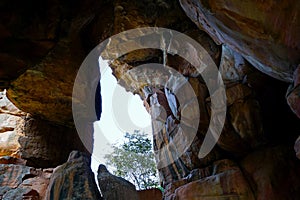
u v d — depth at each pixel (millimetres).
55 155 6551
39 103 6113
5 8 3684
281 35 3174
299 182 6094
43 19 4125
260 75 6402
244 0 3174
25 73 5387
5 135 6219
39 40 4273
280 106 6848
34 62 4523
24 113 6480
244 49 4051
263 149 7020
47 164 6406
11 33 3939
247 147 7344
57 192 3641
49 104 6172
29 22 3994
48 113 6457
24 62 4363
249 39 3631
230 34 3883
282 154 6582
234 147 7492
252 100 6816
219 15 3607
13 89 5688
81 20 4797
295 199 5965
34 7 3949
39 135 6473
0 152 6047
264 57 3824
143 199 7484
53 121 6711
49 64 5375
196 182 7789
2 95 6574
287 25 3037
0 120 6344
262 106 6836
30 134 6379
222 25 3797
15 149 6152
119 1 6512
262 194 6484
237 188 6926
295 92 3268
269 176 6500
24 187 4711
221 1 3396
